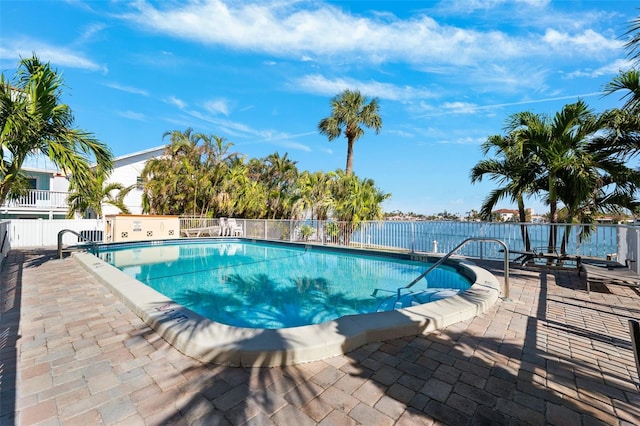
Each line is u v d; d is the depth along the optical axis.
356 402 2.01
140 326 3.33
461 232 9.12
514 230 8.16
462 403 2.01
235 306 5.60
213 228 15.91
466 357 2.64
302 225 13.98
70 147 6.69
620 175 6.37
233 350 2.48
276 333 2.80
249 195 16.69
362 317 3.22
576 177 6.40
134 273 8.29
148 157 20.66
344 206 12.76
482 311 3.81
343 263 9.69
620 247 7.12
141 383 2.23
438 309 3.52
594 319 3.58
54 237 12.10
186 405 1.97
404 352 2.74
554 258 6.73
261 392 2.12
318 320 4.89
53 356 2.65
